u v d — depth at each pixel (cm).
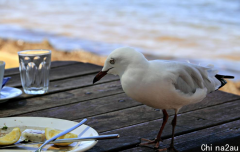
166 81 142
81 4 1346
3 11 1252
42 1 1459
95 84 234
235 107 193
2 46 718
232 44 785
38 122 157
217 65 654
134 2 1328
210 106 195
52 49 723
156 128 166
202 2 1250
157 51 745
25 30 927
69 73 261
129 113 184
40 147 131
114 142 150
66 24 1014
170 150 144
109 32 910
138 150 144
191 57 707
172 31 902
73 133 145
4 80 206
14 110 188
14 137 140
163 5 1248
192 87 154
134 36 866
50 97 209
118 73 153
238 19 1000
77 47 750
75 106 194
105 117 178
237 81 543
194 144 149
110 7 1255
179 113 186
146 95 145
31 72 210
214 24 959
